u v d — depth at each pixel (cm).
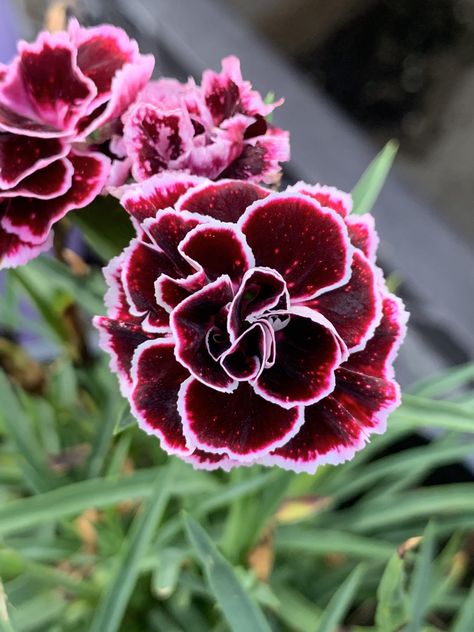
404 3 36
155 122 12
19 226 12
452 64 35
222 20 30
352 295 11
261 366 10
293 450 11
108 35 13
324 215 11
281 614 19
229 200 11
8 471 22
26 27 35
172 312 10
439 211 31
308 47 36
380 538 21
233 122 12
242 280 10
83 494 16
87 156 12
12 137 12
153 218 10
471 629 14
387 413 11
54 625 19
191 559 18
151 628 20
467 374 19
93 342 23
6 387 18
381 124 34
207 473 19
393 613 15
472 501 19
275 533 19
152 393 11
